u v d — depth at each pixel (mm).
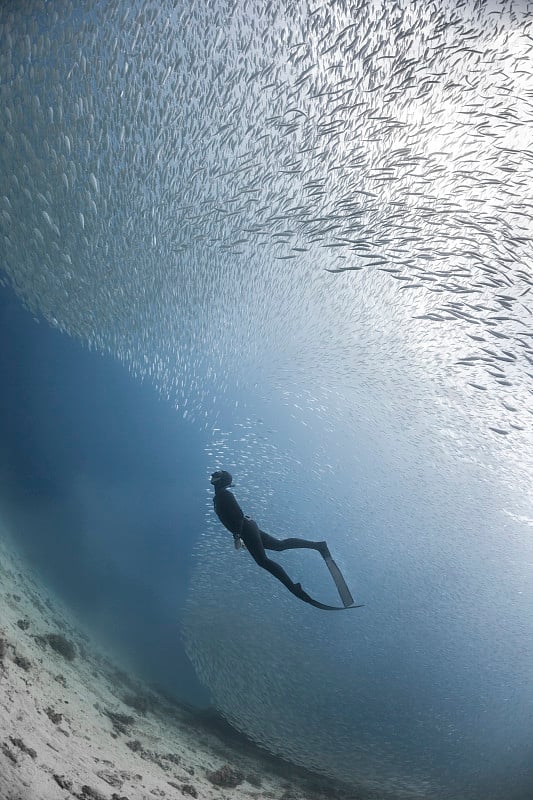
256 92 9586
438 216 10234
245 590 11375
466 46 9688
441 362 11547
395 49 9492
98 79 7992
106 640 10016
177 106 9016
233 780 7242
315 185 10133
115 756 5566
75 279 9688
